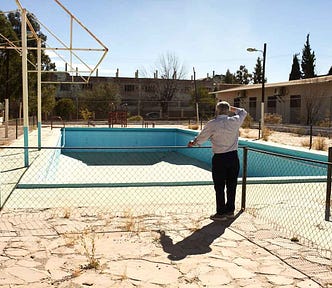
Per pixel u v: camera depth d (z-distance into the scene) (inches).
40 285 123.0
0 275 129.6
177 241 165.5
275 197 252.5
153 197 253.6
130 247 157.3
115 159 677.3
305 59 1766.7
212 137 197.9
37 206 222.4
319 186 287.6
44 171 339.0
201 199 249.4
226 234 175.5
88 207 221.0
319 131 789.9
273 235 174.9
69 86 1920.5
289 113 1108.5
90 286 123.0
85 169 553.9
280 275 132.7
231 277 130.9
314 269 137.8
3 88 1186.0
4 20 1136.2
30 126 940.6
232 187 201.3
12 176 305.4
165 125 1270.9
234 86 1847.9
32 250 151.8
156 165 606.9
